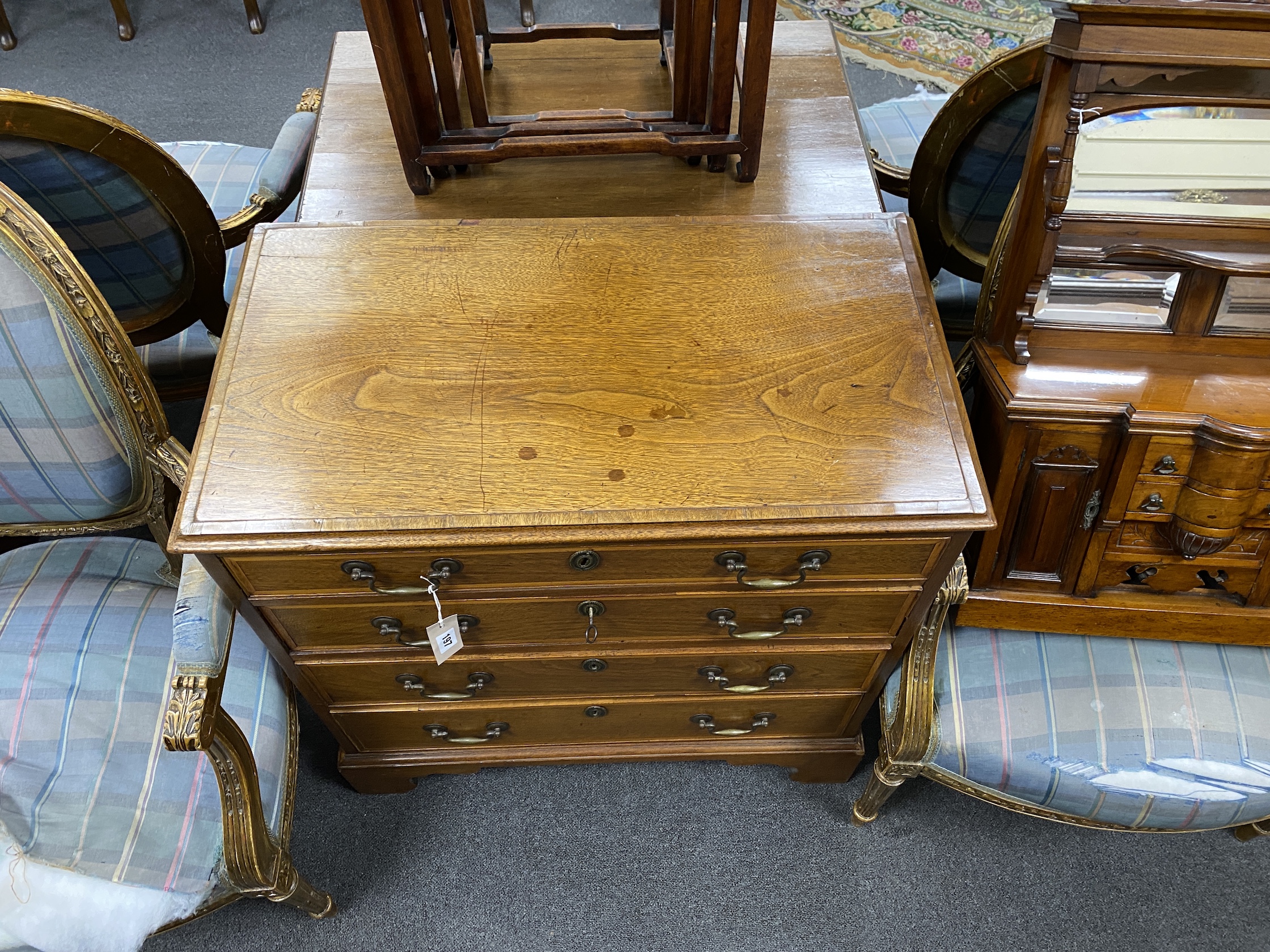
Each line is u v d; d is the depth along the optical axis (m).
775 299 1.07
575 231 1.15
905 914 1.36
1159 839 1.42
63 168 1.13
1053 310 1.04
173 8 2.86
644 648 1.15
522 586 1.01
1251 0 0.79
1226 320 1.01
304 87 2.59
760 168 1.27
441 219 1.18
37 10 2.82
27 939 0.95
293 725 1.17
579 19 2.80
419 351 1.02
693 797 1.47
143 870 0.99
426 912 1.36
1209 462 0.96
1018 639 1.19
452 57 1.26
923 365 1.01
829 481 0.92
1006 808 1.22
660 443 0.95
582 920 1.35
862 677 1.23
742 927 1.35
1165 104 0.86
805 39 1.50
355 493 0.91
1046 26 2.77
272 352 1.02
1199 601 1.14
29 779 1.03
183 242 1.31
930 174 1.33
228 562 0.93
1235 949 1.32
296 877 1.17
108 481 1.10
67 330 0.97
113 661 1.12
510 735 1.35
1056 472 1.04
